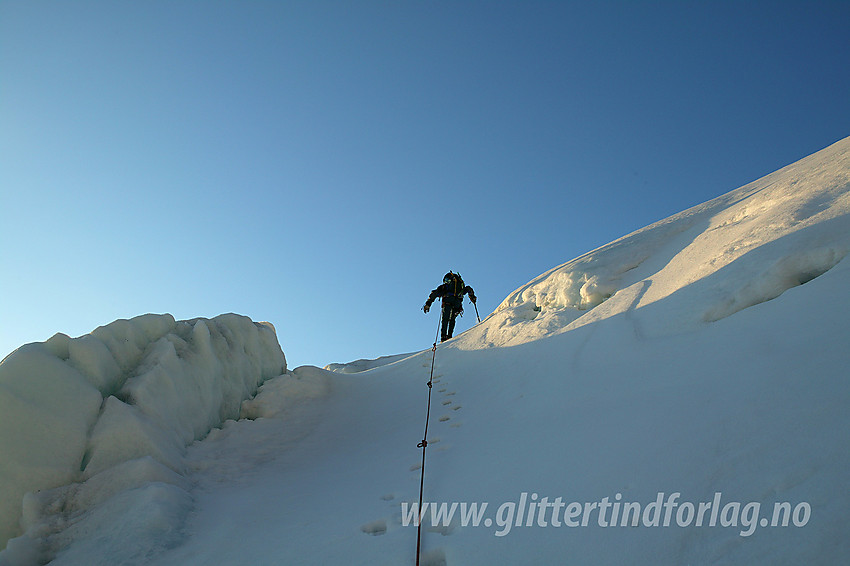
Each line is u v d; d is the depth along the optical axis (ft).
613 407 10.82
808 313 9.60
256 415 20.07
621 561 6.33
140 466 12.18
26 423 12.05
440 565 7.85
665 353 11.97
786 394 7.86
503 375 18.28
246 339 22.34
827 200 13.82
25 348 13.23
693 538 6.18
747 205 18.76
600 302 20.62
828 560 5.03
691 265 16.44
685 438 8.24
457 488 10.20
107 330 15.94
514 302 27.04
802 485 6.07
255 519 10.87
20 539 10.18
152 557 9.37
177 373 16.43
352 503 10.94
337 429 18.85
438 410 17.74
